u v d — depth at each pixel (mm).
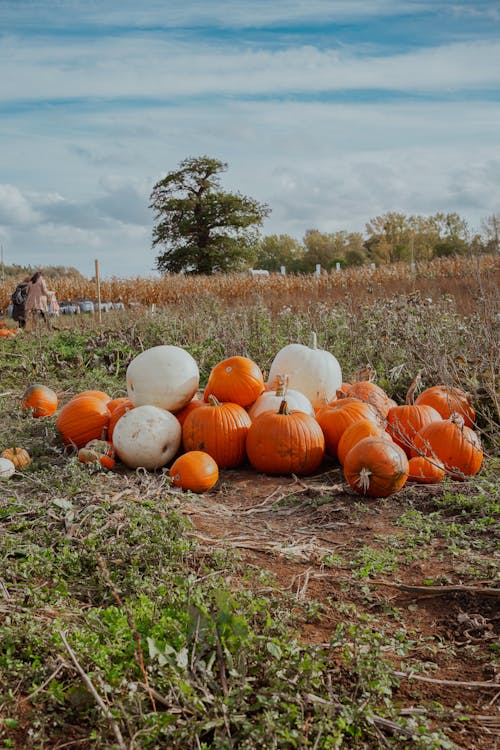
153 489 5660
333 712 2650
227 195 68062
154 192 70250
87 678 2527
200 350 11828
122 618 3307
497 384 7219
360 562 4355
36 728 2617
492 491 5336
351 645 3219
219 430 6457
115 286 31984
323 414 6738
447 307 11938
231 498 5816
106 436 7086
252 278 32594
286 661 2883
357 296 19625
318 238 80875
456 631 3523
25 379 11789
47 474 6027
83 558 4164
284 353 7660
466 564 4207
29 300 20297
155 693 2625
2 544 4328
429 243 58312
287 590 3945
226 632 2930
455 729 2738
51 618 3439
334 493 5777
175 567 4113
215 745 2471
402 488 5727
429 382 8555
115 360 12531
